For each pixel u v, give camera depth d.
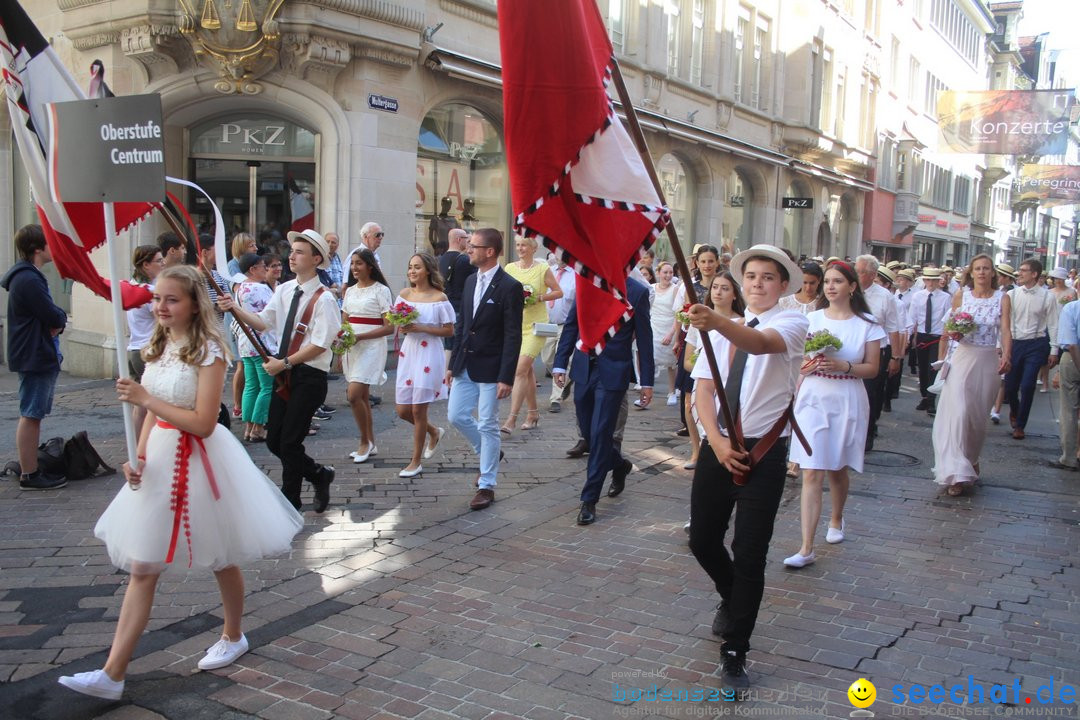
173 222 5.15
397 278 12.90
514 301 6.43
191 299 3.65
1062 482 8.04
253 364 8.12
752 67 24.25
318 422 9.27
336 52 11.61
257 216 12.76
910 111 39.41
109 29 11.28
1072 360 8.57
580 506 6.64
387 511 6.36
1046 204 29.81
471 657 4.12
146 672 3.90
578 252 3.48
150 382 3.68
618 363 6.24
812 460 5.42
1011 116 20.92
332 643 4.23
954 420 7.33
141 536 3.57
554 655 4.16
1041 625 4.66
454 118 14.49
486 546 5.68
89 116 3.62
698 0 21.23
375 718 3.55
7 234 13.98
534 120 3.34
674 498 6.94
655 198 3.42
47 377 6.58
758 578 3.88
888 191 36.75
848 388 5.57
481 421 6.52
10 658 4.00
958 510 6.94
